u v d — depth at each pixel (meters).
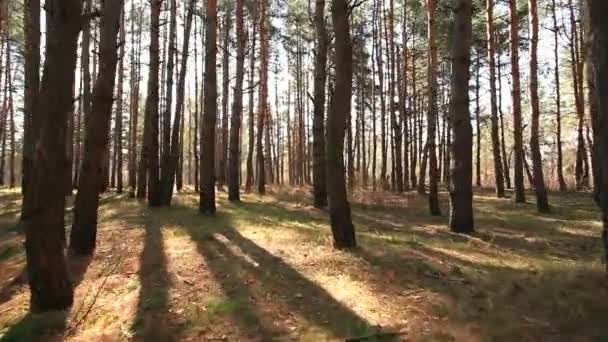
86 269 7.87
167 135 16.83
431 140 14.99
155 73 16.39
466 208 10.57
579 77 24.17
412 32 25.61
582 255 8.31
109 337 5.29
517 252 8.45
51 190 6.17
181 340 5.13
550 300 5.57
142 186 19.23
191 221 12.10
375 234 10.09
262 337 5.10
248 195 21.89
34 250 6.16
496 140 21.61
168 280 6.93
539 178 15.52
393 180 27.52
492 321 5.16
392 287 6.31
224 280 6.81
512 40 17.88
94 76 27.86
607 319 5.04
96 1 20.55
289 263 7.50
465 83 10.48
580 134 24.67
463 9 10.42
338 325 5.27
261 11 24.80
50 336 5.52
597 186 5.66
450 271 6.87
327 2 22.55
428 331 5.00
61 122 6.18
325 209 14.91
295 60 38.28
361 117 35.59
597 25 4.94
